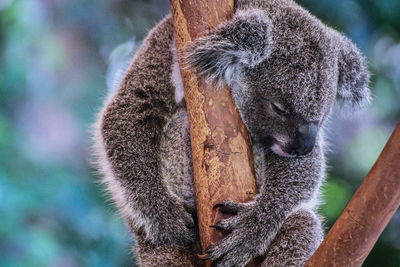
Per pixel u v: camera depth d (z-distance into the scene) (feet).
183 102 22.90
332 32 24.62
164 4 46.70
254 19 20.18
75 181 39.70
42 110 44.27
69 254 36.22
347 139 37.83
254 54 20.17
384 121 38.01
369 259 35.37
